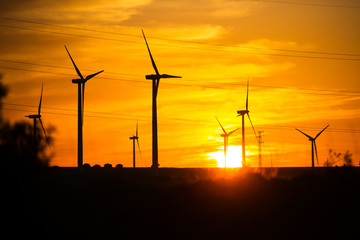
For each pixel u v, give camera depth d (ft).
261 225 623.36
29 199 593.42
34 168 602.44
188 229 607.78
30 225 577.84
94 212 621.31
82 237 569.23
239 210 651.25
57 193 640.58
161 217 625.41
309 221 631.97
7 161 595.06
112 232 585.22
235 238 597.11
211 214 641.81
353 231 610.65
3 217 579.48
